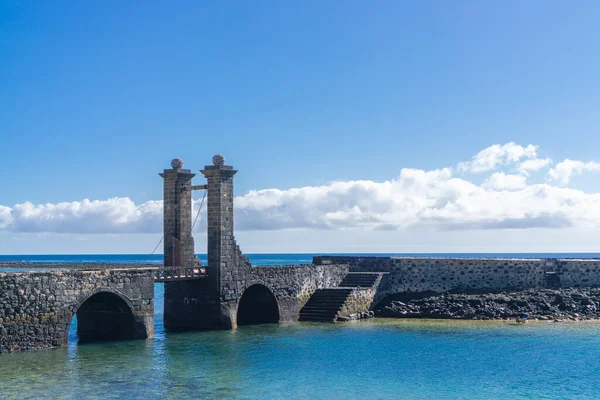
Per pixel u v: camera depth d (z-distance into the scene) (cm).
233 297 5847
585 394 3622
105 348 4803
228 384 3784
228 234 5844
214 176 5788
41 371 3991
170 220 5994
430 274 7300
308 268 6719
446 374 4084
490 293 7100
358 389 3709
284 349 4859
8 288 4303
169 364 4294
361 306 6781
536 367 4291
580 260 7288
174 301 5966
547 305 6700
